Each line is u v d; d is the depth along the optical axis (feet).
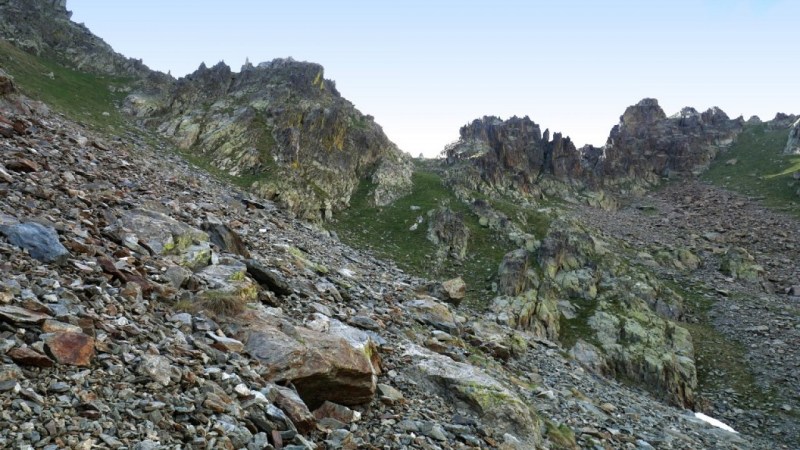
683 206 452.35
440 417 42.52
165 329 33.42
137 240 48.08
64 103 199.82
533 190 419.13
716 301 234.17
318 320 49.11
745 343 192.24
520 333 118.73
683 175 552.82
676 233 368.68
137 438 21.74
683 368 168.86
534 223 277.44
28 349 23.72
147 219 54.19
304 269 74.95
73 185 57.88
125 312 32.68
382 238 230.68
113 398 23.61
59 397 22.03
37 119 89.81
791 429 139.23
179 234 54.34
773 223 379.76
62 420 20.57
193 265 50.16
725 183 509.35
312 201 223.71
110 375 25.22
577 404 69.46
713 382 167.12
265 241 84.02
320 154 267.59
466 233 240.12
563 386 81.46
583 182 475.72
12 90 94.17
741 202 441.68
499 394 48.08
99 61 325.01
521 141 488.44
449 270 212.02
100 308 31.53
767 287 266.16
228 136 240.73
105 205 54.65
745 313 218.38
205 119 257.75
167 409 24.45
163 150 196.44
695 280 264.11
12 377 21.70
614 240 331.57
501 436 42.50
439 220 244.22
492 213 271.49
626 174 530.27
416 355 54.60
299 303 55.42
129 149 139.03
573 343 172.96
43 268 33.24
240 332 38.96
